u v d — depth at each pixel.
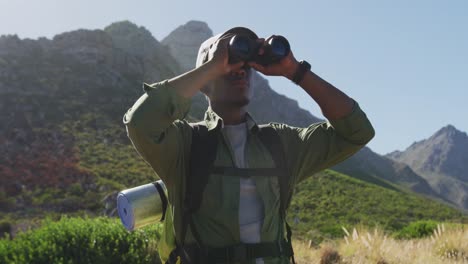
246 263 2.09
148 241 8.55
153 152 2.05
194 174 2.14
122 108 72.00
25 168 48.94
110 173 50.69
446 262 9.39
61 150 54.78
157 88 2.01
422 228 18.84
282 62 2.25
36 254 7.73
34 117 61.50
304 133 2.49
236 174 2.16
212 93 2.32
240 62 2.14
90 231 8.34
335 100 2.35
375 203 53.38
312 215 45.47
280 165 2.26
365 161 144.25
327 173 63.38
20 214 39.12
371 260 8.84
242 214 2.13
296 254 9.20
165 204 2.47
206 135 2.21
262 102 133.00
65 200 42.94
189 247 2.16
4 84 67.25
